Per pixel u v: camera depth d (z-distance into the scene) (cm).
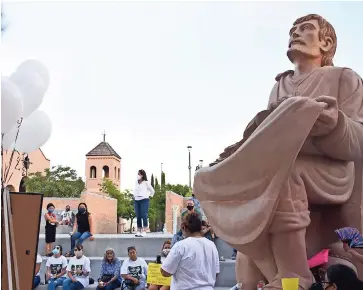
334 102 362
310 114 345
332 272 330
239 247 373
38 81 474
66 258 957
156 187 3928
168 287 703
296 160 372
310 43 428
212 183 383
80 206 1070
